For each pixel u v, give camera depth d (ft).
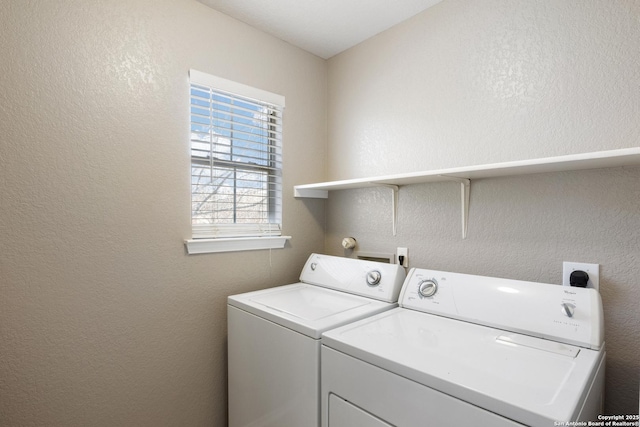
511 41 4.81
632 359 3.85
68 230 4.40
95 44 4.58
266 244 6.44
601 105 4.04
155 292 5.13
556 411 2.33
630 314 3.87
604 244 4.04
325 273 6.23
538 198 4.56
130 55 4.89
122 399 4.82
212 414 5.72
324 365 3.80
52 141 4.27
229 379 5.44
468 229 5.27
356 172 6.99
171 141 5.28
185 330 5.43
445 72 5.55
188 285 5.47
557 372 2.92
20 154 4.07
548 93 4.45
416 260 5.95
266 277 6.52
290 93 6.91
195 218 5.68
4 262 3.99
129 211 4.88
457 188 5.40
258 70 6.37
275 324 4.46
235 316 5.27
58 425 4.33
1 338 3.98
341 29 6.41
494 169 4.26
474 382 2.73
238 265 6.10
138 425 4.95
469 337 3.75
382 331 3.94
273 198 6.85
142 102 4.99
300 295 5.60
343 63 7.27
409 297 4.92
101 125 4.63
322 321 4.18
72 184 4.42
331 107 7.55
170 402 5.26
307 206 7.27
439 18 5.63
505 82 4.86
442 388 2.80
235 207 6.22
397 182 5.80
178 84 5.35
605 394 3.93
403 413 3.04
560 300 3.78
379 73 6.54
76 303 4.46
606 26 4.01
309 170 7.28
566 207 4.32
